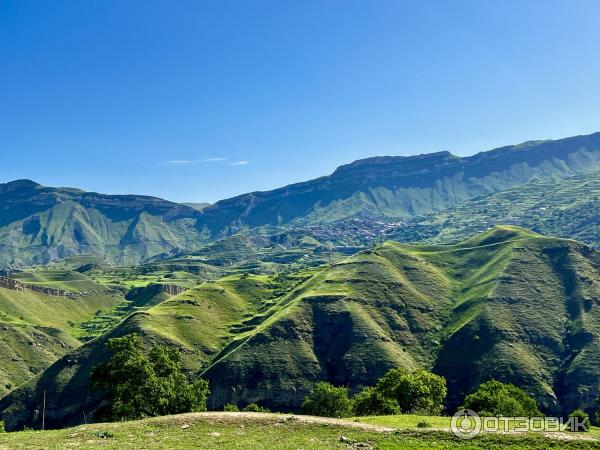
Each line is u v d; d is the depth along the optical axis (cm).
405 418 5897
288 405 16900
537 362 17638
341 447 4178
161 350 8350
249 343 18962
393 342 19700
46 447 4034
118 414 6962
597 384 16138
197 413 5216
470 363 17812
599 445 4194
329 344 19475
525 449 4131
